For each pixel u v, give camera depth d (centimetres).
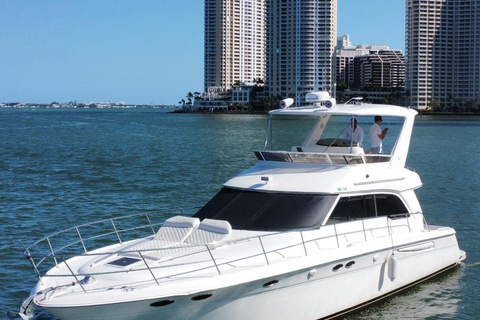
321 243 1202
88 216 2350
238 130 10619
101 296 988
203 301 1041
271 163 1393
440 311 1342
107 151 5653
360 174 1312
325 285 1195
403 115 1427
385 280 1329
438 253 1476
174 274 1056
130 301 982
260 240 1105
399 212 1395
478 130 11031
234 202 1276
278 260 1124
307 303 1175
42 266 1684
